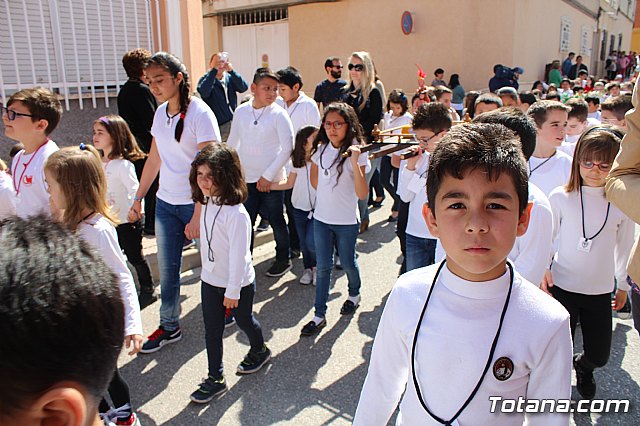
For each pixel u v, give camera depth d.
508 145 1.30
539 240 2.21
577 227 2.74
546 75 15.12
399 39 12.76
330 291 4.52
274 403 2.95
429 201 1.39
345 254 3.92
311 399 2.99
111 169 3.90
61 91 5.59
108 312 0.78
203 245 3.00
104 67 5.87
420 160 3.37
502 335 1.29
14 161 3.39
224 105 6.32
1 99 5.13
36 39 5.36
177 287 3.60
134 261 4.10
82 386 0.74
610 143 2.59
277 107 4.55
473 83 12.34
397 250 5.52
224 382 3.04
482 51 12.34
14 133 3.25
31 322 0.68
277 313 4.10
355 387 3.11
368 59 6.16
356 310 4.13
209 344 2.99
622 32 28.73
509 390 1.30
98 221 2.53
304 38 14.13
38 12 5.32
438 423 1.36
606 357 2.82
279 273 4.85
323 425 2.77
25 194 3.30
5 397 0.68
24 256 0.74
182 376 3.23
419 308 1.39
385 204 7.39
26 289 0.70
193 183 2.96
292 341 3.66
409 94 12.81
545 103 3.34
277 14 14.59
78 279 0.76
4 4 5.08
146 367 3.33
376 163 6.29
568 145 4.50
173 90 3.40
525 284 1.35
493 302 1.30
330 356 3.46
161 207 3.57
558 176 3.30
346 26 13.45
